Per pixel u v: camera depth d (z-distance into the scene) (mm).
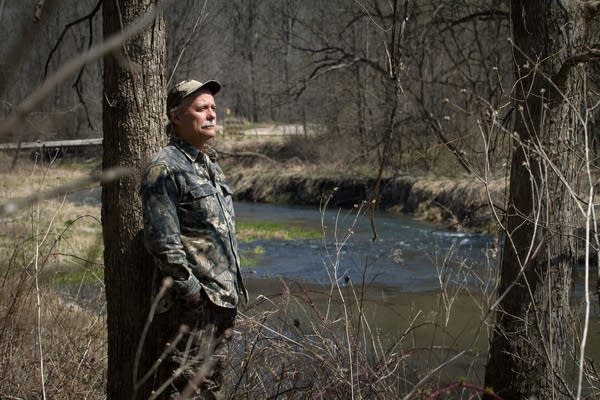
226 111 34719
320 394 3529
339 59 22797
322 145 27797
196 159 3504
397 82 3939
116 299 3650
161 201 3324
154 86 3631
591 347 6910
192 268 3381
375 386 3758
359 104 24906
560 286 4422
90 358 4492
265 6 32750
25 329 4332
